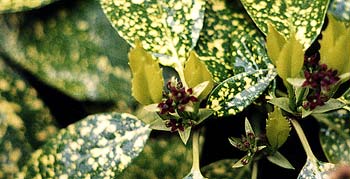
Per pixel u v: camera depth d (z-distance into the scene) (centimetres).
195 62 46
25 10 53
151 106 46
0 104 55
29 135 55
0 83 56
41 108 56
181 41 53
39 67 56
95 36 56
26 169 52
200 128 52
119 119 52
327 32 44
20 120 55
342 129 53
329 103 49
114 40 56
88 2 57
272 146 50
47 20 57
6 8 53
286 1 53
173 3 54
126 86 56
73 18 56
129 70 56
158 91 46
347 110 53
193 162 51
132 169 54
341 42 44
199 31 53
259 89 50
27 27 57
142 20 53
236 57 53
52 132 56
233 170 54
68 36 56
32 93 56
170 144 55
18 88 56
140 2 54
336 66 45
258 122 54
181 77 52
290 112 50
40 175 52
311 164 50
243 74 51
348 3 54
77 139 52
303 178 50
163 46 53
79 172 51
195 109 49
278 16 53
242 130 55
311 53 56
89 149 51
